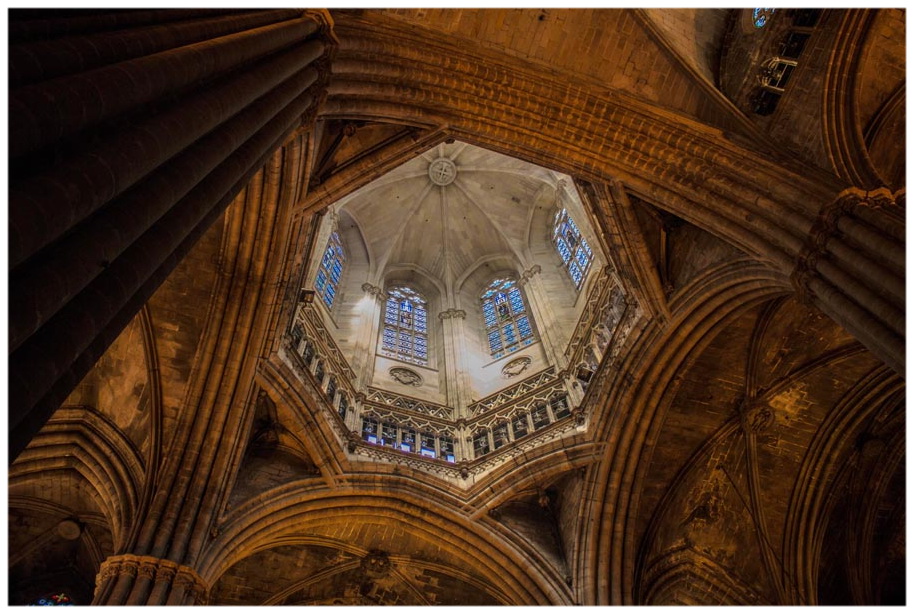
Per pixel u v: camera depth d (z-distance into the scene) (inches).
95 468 693.3
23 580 771.4
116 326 273.0
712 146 652.1
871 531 847.7
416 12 652.7
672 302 730.2
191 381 676.7
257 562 780.6
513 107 685.9
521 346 1063.6
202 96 333.1
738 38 762.8
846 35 634.2
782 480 836.6
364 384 930.1
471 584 813.2
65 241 234.2
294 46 475.8
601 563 754.2
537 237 1245.7
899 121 660.7
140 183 284.4
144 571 557.0
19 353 211.8
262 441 744.3
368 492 759.1
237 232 666.8
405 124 676.1
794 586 805.2
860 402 800.3
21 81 214.7
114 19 298.7
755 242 586.6
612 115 681.6
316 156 654.5
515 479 798.5
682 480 821.9
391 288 1226.6
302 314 842.2
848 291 476.1
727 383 786.2
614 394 781.3
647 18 690.8
